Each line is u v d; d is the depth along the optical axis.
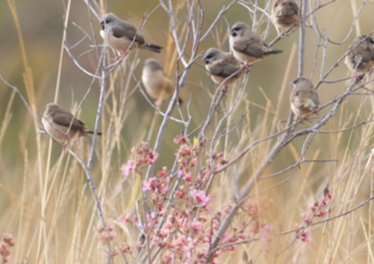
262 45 10.96
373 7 20.00
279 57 21.69
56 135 10.66
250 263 8.13
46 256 9.43
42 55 23.70
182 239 7.16
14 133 19.69
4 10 24.14
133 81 21.05
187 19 10.25
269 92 21.19
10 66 22.97
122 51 11.35
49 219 10.00
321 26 20.20
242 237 8.17
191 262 7.36
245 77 10.57
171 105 9.43
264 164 8.55
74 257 9.50
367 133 9.77
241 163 11.69
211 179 8.17
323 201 8.12
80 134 10.95
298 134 8.35
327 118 8.57
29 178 11.17
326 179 11.95
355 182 10.12
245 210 8.14
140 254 7.73
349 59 10.45
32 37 24.03
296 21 11.49
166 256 7.62
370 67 10.45
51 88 23.00
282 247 9.46
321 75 9.02
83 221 10.09
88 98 22.64
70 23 24.17
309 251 10.71
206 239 8.16
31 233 11.02
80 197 9.90
